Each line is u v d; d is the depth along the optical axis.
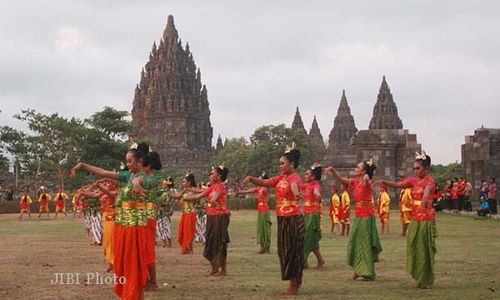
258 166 128.62
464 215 45.22
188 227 22.06
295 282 13.46
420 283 14.38
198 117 155.62
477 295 13.35
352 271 17.23
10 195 73.88
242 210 68.69
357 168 15.90
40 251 22.84
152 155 13.52
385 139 58.75
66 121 89.44
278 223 13.62
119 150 96.88
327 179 61.31
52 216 57.00
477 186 58.50
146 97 156.62
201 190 22.08
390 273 16.83
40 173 91.75
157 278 15.96
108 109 101.25
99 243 25.41
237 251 23.16
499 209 52.19
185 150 148.50
